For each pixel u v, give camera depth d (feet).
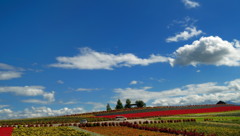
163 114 221.05
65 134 95.86
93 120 192.95
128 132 104.22
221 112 226.38
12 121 194.08
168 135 93.15
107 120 195.31
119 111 258.16
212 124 121.90
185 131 94.48
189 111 235.20
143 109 253.03
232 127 107.96
